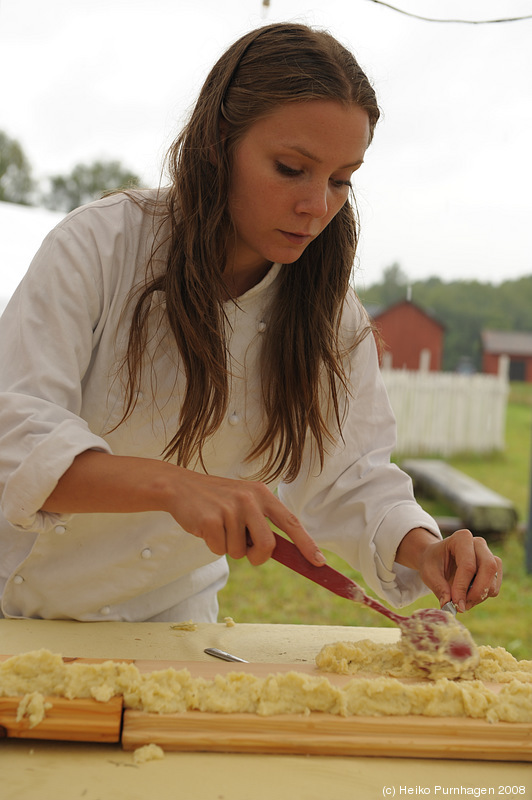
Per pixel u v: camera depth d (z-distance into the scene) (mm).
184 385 1324
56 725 937
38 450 1046
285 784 901
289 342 1382
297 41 1105
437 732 981
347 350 1519
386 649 1202
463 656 1128
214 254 1235
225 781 897
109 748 953
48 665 996
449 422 9609
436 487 6758
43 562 1398
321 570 1076
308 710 990
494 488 8172
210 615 1646
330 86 1058
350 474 1548
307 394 1400
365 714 1000
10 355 1166
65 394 1157
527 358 32531
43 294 1171
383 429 1606
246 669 1124
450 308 36875
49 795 847
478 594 1265
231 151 1161
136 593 1467
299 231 1139
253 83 1106
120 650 1274
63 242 1195
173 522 1409
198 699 989
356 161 1112
